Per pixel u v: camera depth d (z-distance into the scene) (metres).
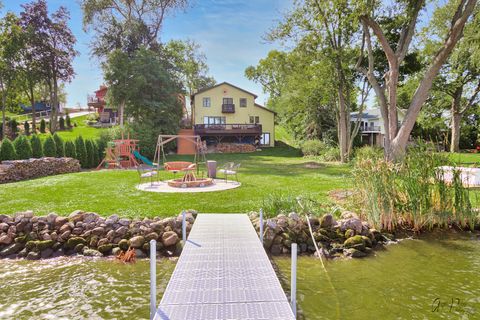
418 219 6.58
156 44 28.94
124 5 27.39
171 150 29.34
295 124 31.91
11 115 43.25
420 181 6.73
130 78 25.36
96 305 3.87
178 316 2.95
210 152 30.25
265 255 4.52
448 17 18.64
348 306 3.87
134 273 4.84
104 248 5.62
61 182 11.54
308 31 18.14
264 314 3.00
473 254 5.60
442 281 4.58
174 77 29.36
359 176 7.17
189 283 3.64
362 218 6.81
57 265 5.17
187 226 6.17
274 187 10.62
